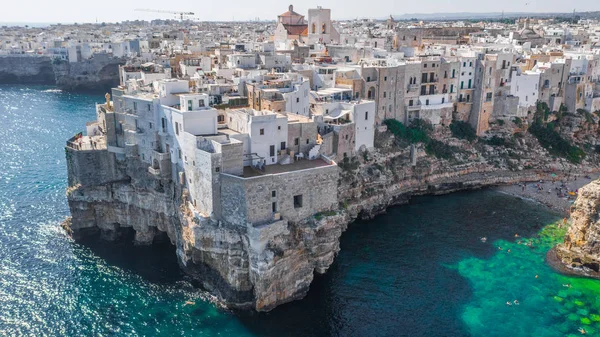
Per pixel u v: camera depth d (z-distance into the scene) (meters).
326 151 97.31
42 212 100.50
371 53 149.00
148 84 101.56
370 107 107.56
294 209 74.69
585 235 86.31
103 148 91.19
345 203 99.00
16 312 71.50
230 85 101.19
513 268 85.81
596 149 142.75
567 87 145.62
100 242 91.94
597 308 75.38
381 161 111.00
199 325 69.88
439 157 124.19
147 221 90.44
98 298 75.00
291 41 166.38
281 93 97.12
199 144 73.94
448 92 132.25
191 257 79.44
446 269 85.12
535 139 138.62
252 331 69.12
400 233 97.50
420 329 70.31
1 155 133.50
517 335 69.25
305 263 76.31
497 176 124.75
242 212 70.62
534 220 104.44
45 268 82.12
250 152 77.88
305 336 68.56
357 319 72.19
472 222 103.06
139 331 68.50
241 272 72.62
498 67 134.75
